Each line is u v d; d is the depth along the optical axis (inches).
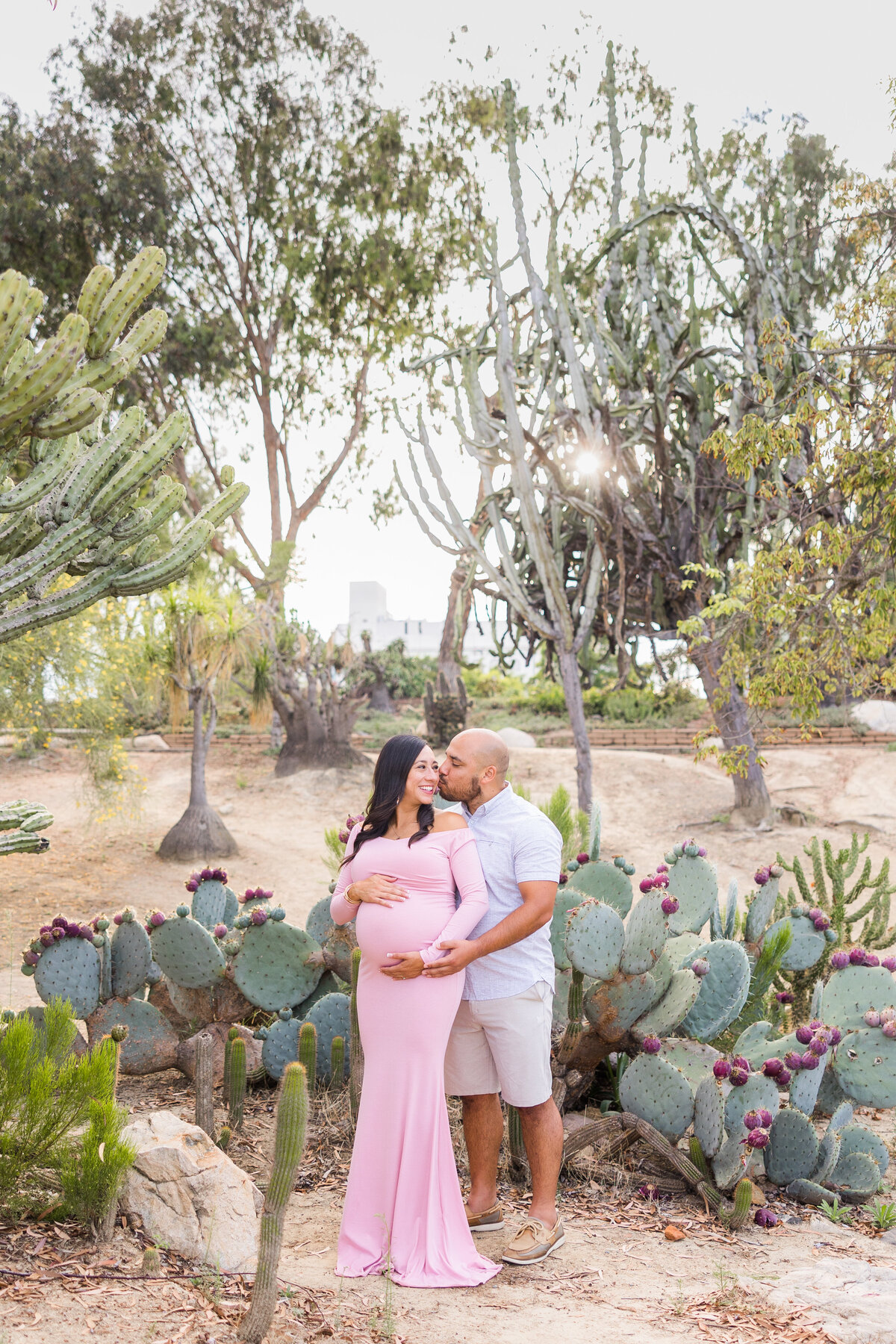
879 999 196.5
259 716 816.9
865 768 741.3
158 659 606.2
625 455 607.5
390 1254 121.2
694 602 605.0
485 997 135.9
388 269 1064.2
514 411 587.8
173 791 779.4
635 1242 144.6
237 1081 178.5
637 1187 167.3
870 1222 162.6
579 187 917.2
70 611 172.1
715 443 361.7
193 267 1056.8
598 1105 203.0
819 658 360.8
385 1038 128.0
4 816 183.3
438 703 838.5
